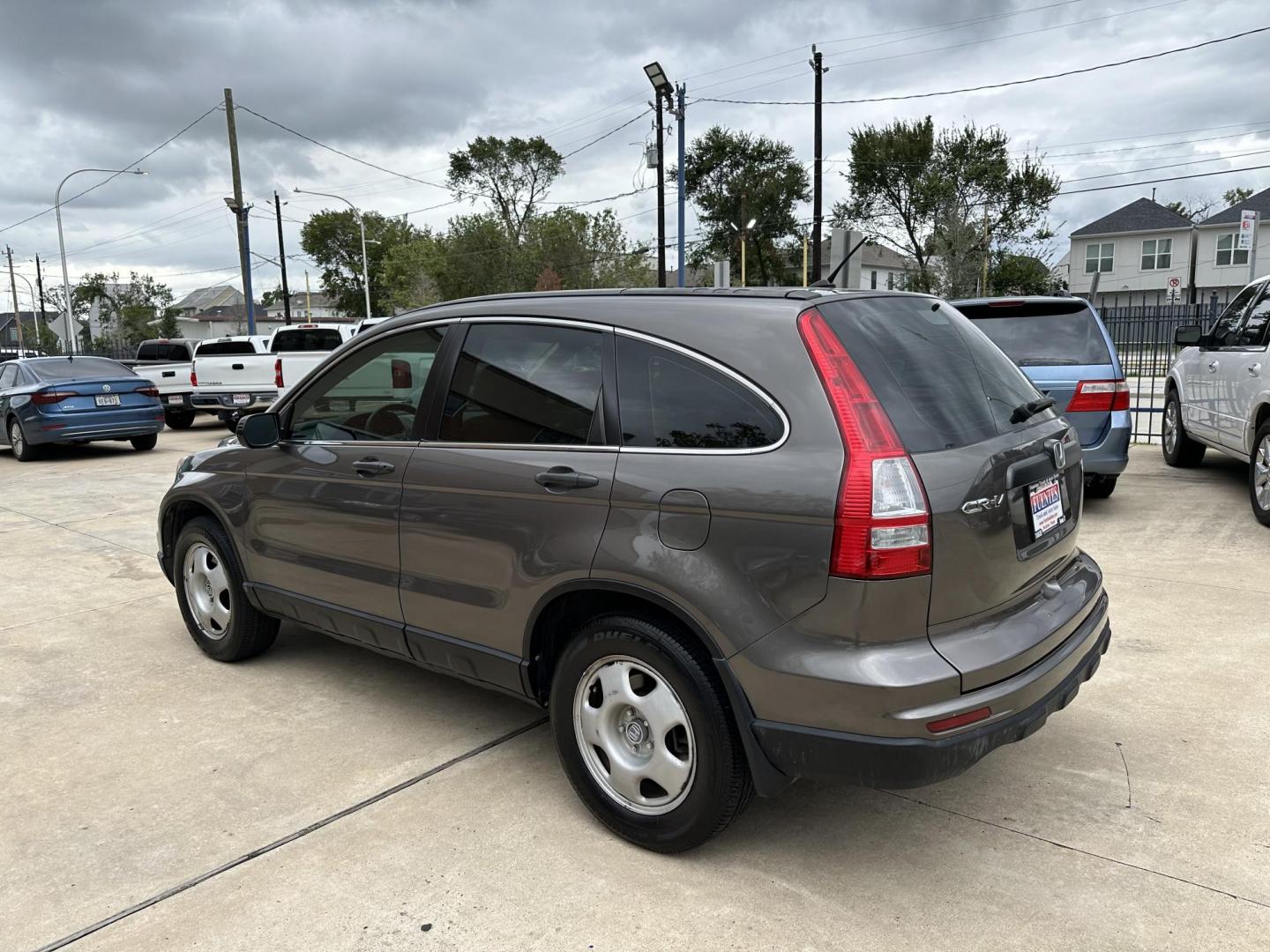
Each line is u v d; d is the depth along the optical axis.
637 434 2.79
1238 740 3.50
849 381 2.49
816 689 2.41
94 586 6.16
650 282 54.78
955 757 2.38
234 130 30.52
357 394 3.70
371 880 2.76
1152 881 2.66
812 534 2.40
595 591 2.90
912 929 2.48
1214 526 6.74
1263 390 6.73
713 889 2.68
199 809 3.19
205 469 4.44
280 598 4.09
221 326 101.38
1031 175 46.25
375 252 84.44
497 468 3.08
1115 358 7.01
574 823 3.06
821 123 25.31
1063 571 3.09
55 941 2.51
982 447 2.63
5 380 13.95
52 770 3.49
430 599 3.36
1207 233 47.84
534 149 70.50
